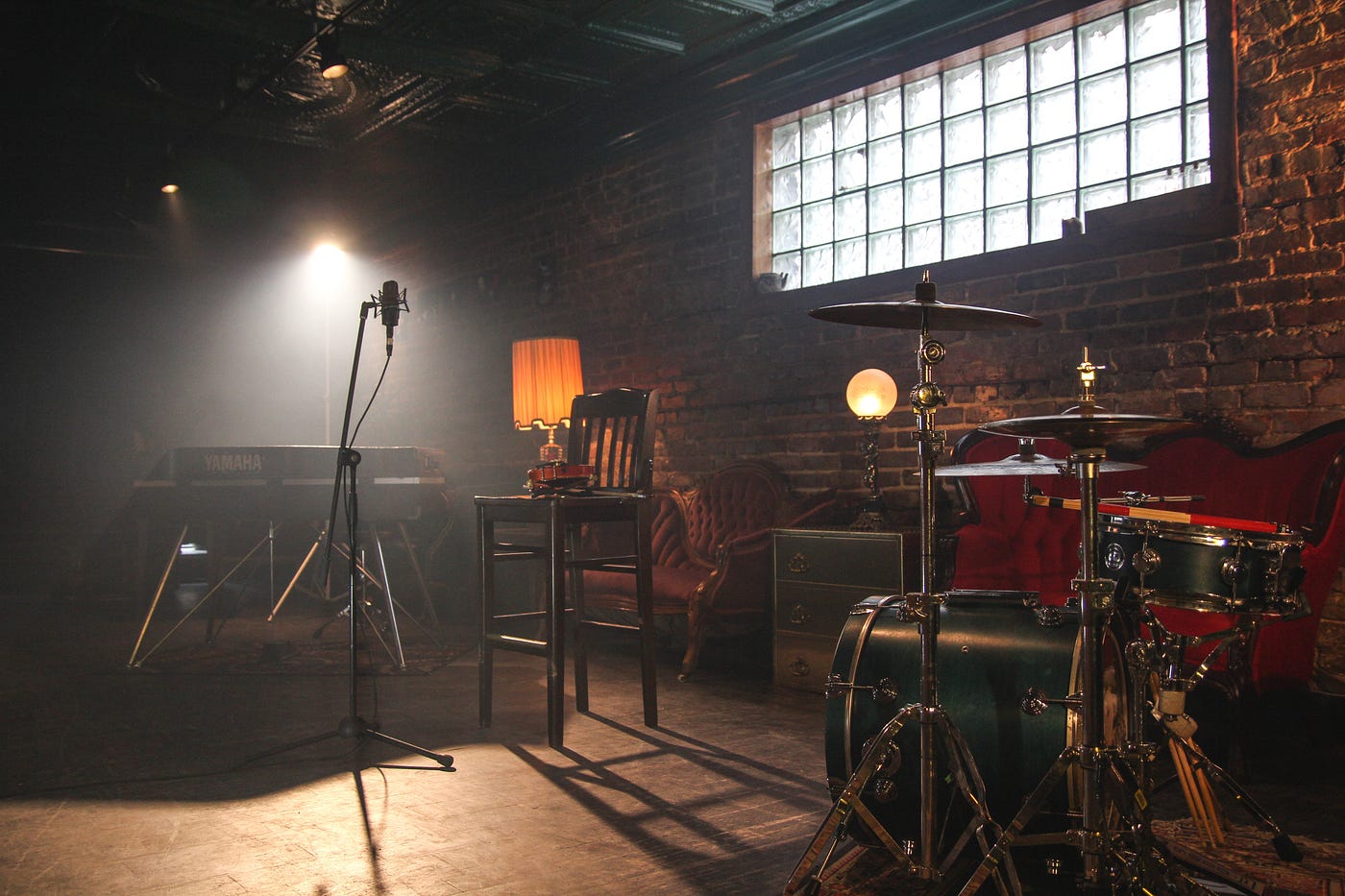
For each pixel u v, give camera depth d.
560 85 6.23
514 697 4.59
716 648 5.57
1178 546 2.54
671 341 6.36
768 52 5.59
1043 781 2.26
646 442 4.14
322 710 4.34
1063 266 4.54
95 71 6.13
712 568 5.61
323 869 2.57
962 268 4.88
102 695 4.64
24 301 9.48
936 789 2.39
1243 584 2.49
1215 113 4.07
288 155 7.70
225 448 5.32
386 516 5.44
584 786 3.27
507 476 7.72
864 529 4.56
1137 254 4.31
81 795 3.18
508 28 5.44
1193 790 2.68
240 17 5.34
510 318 7.76
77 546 9.54
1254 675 3.30
